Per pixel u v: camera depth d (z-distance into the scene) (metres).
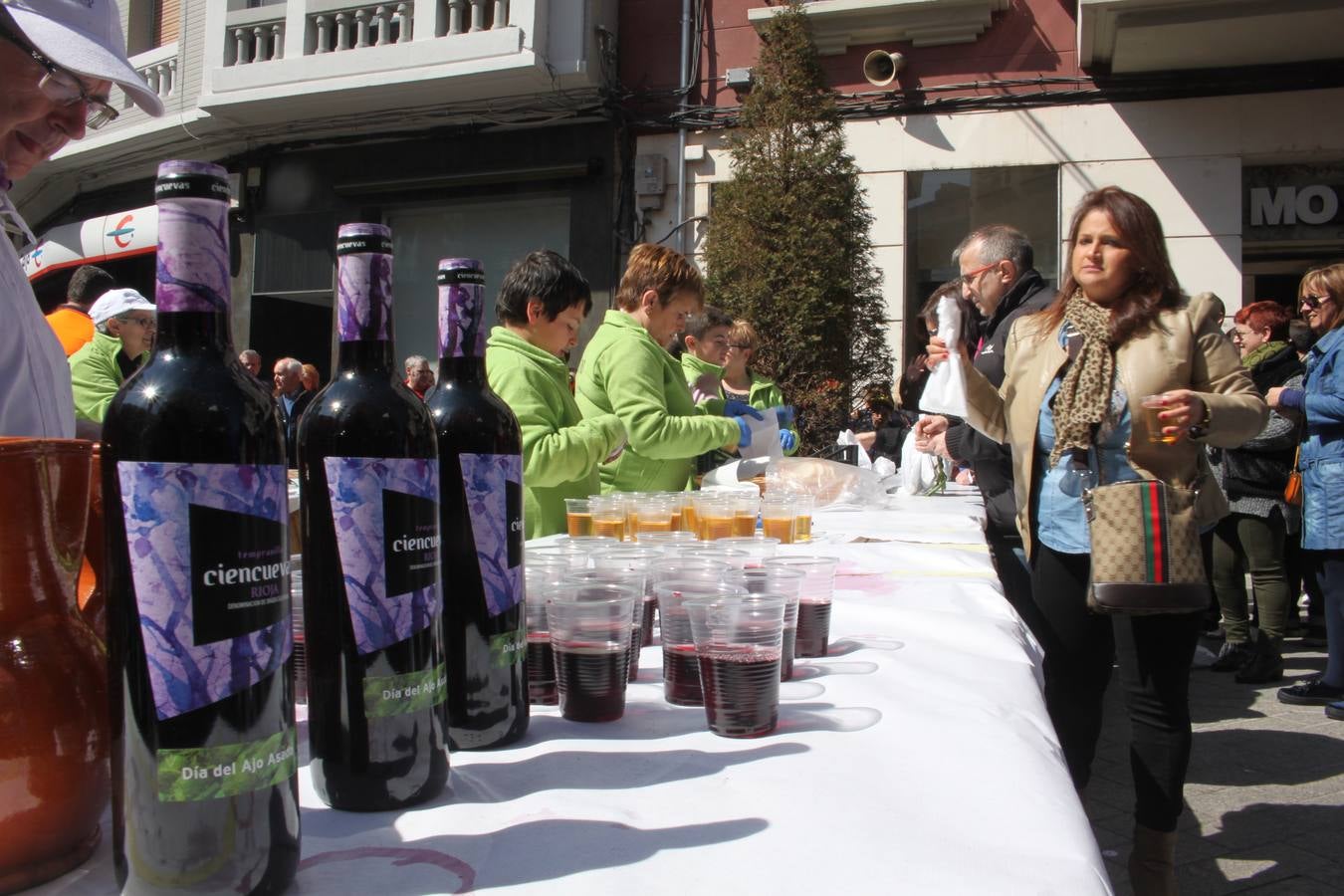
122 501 0.55
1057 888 0.60
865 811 0.72
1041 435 2.19
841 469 3.45
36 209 12.34
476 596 0.88
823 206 7.86
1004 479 2.99
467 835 0.68
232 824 0.56
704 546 1.51
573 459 2.01
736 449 3.48
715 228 8.15
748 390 4.44
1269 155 7.93
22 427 1.18
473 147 9.68
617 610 1.00
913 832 0.68
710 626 0.94
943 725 0.96
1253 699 4.08
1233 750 3.45
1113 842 2.76
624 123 9.20
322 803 0.74
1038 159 8.35
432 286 10.02
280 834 0.58
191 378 0.57
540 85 9.05
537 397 2.02
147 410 0.55
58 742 0.60
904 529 2.71
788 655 1.17
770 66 8.31
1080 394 2.02
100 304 3.91
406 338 10.09
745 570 1.19
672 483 2.85
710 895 0.58
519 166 9.50
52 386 1.25
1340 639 3.84
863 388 7.77
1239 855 2.63
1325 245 8.08
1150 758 1.97
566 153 9.38
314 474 0.71
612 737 0.94
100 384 3.82
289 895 0.59
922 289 8.72
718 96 9.13
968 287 3.13
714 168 9.03
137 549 0.55
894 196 8.66
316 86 9.34
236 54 10.09
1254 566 4.37
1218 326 2.04
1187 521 1.87
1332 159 7.91
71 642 0.63
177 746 0.55
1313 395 3.73
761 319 7.70
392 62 9.12
